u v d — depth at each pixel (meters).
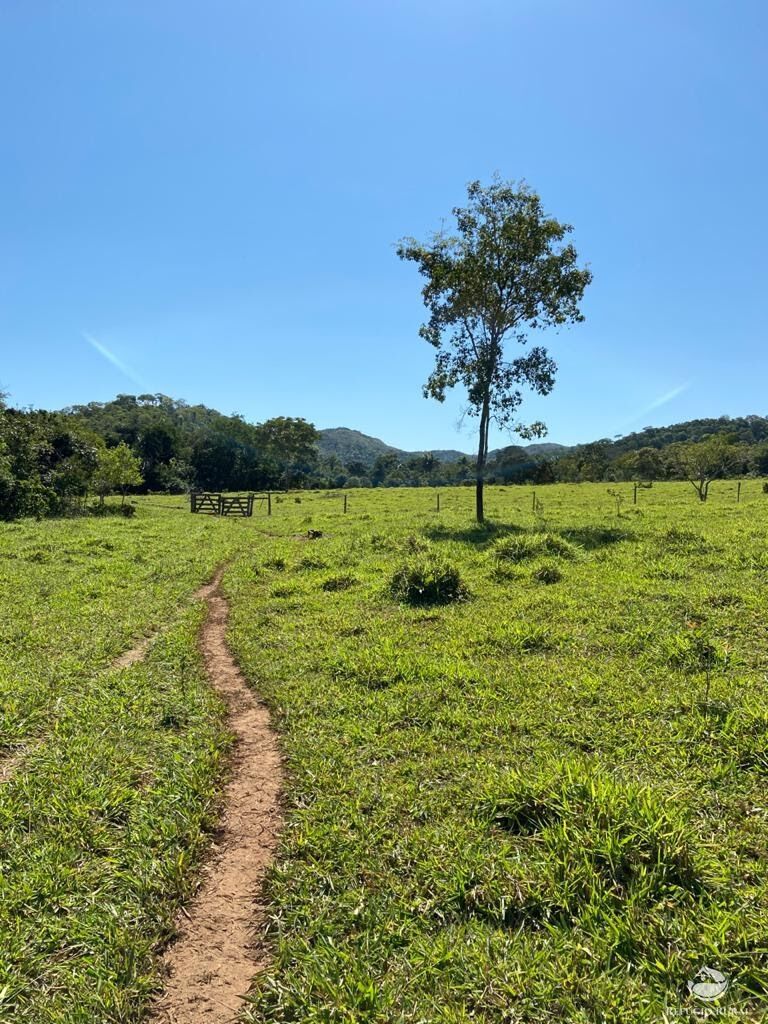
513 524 21.00
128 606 10.31
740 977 2.71
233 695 6.70
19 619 9.27
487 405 21.00
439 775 4.66
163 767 4.98
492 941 3.02
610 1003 2.62
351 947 3.07
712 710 5.33
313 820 4.16
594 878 3.25
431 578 10.12
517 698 5.96
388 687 6.48
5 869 3.70
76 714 5.98
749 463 59.44
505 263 19.38
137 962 3.05
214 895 3.59
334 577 11.80
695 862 3.31
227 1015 2.79
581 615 8.46
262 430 92.44
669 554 12.38
